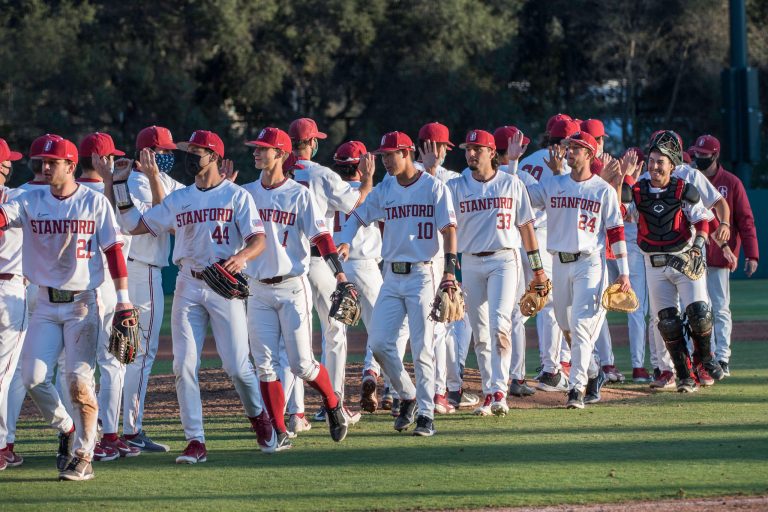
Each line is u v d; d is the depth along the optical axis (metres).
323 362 27.98
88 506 18.77
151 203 25.27
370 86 126.81
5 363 21.88
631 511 17.62
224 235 22.39
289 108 126.94
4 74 111.06
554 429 25.52
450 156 123.56
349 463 22.06
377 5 119.12
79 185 21.33
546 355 32.06
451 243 24.86
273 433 23.55
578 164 28.36
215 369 37.91
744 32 84.75
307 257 24.12
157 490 19.89
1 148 23.53
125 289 21.27
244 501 18.86
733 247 36.69
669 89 138.50
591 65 138.25
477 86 122.12
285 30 119.88
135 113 118.81
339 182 27.95
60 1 118.38
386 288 25.50
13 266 21.86
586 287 28.55
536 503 18.25
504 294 27.23
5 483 20.81
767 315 57.19
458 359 30.44
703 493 18.73
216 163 22.67
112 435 23.28
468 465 21.48
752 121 84.56
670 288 31.73
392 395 29.16
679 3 128.25
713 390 31.59
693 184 33.47
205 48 119.69
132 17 117.62
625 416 27.25
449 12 118.81
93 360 21.28
